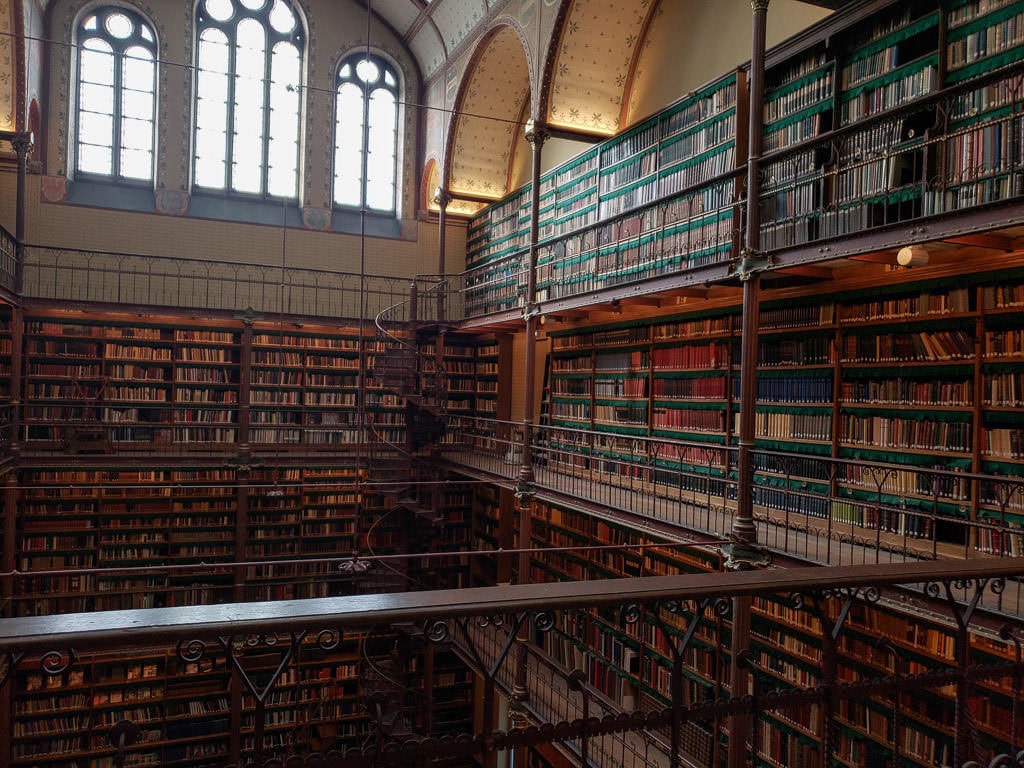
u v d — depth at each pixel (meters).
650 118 11.28
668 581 1.97
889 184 7.31
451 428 17.80
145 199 16.58
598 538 12.36
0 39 13.38
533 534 14.59
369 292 18.00
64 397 14.48
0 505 13.18
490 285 17.09
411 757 1.88
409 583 15.25
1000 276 7.11
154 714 12.90
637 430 12.27
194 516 14.98
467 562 17.41
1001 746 6.07
